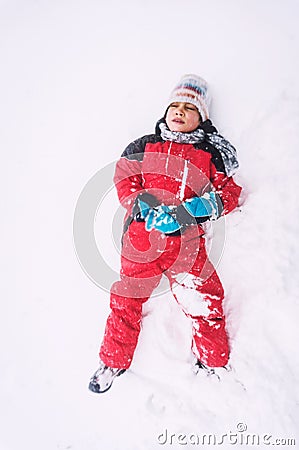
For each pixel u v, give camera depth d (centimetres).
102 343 133
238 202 157
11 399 140
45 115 179
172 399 136
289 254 145
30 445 133
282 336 138
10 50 192
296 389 132
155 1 194
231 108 168
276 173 156
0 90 185
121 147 170
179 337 145
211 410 135
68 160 171
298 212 149
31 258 159
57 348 147
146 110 174
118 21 192
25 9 200
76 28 193
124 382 139
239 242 151
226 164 150
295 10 185
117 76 181
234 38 181
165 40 185
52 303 153
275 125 162
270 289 142
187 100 151
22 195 168
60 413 137
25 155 174
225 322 144
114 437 133
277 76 172
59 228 162
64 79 184
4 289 155
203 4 190
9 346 147
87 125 175
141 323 146
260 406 131
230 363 138
